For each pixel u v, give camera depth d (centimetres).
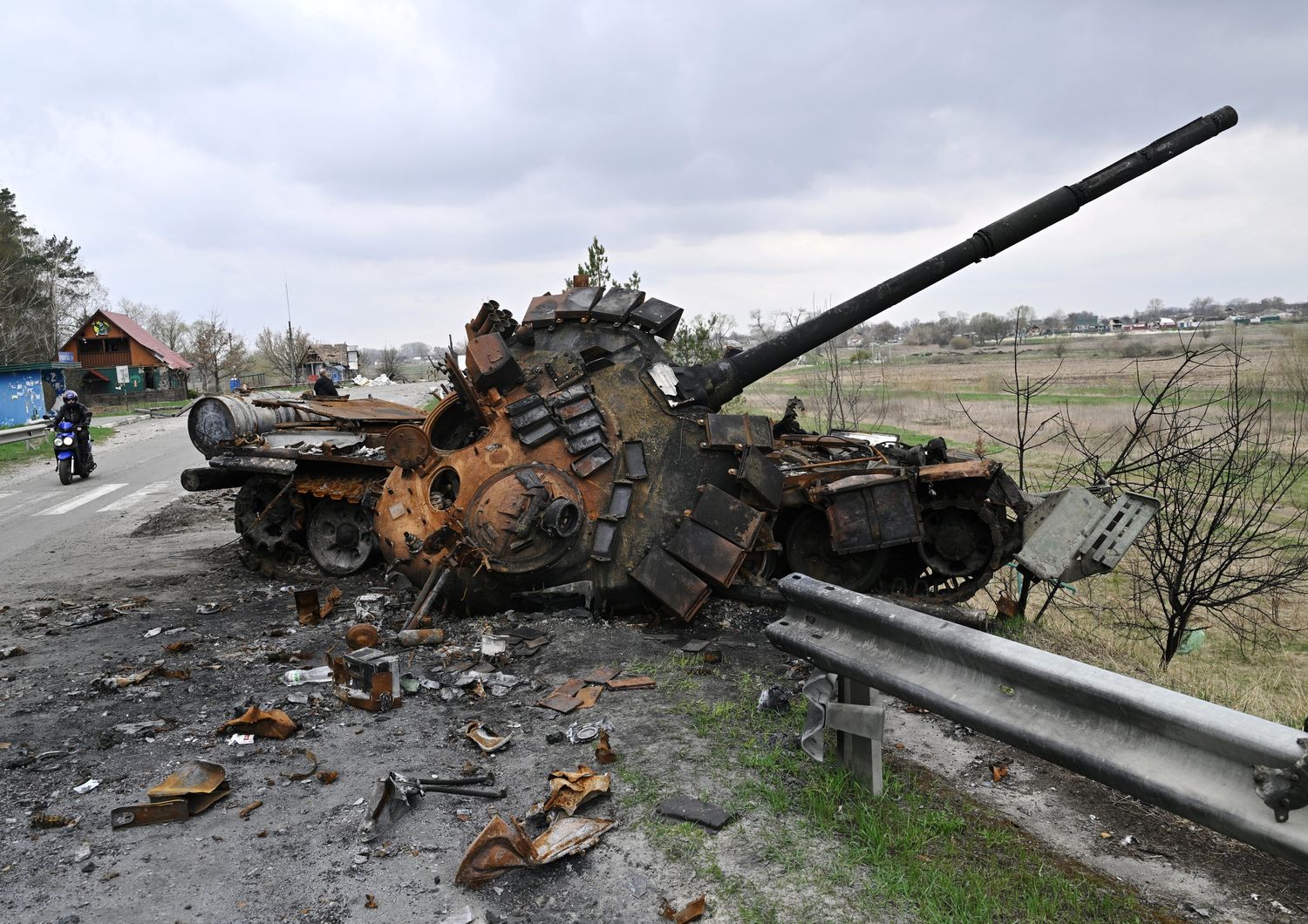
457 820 420
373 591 867
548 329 861
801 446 916
